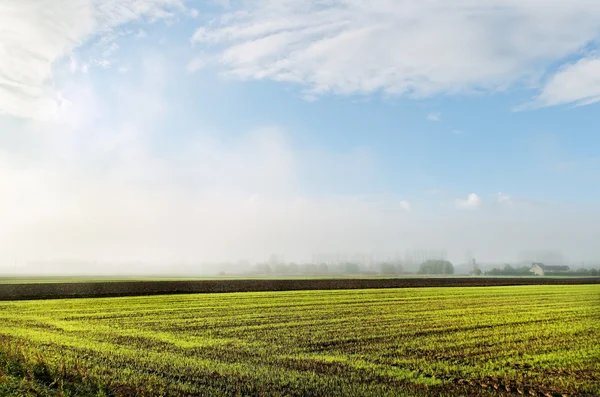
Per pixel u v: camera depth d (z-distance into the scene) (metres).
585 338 25.59
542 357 21.25
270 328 28.98
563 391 16.64
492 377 18.16
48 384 16.55
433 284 70.56
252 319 32.84
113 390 15.98
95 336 26.39
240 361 20.36
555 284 73.06
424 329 28.48
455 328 28.78
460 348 23.06
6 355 19.75
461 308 39.12
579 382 17.61
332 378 17.78
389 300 46.03
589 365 19.95
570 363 20.25
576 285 70.44
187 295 51.97
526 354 21.83
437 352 22.22
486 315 34.59
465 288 62.81
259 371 18.69
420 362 20.34
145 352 22.05
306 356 21.42
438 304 42.38
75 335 26.69
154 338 25.75
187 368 19.06
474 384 17.30
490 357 21.22
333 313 35.94
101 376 17.58
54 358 20.39
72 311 37.66
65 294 52.84
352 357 21.19
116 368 18.86
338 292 55.81
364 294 52.97
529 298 48.25
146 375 17.81
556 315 34.72
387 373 18.56
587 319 32.66
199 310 38.09
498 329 28.39
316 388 16.58
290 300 46.28
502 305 41.44
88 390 15.95
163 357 21.00
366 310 37.78
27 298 48.81
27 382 16.45
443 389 16.67
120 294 53.31
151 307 40.38
